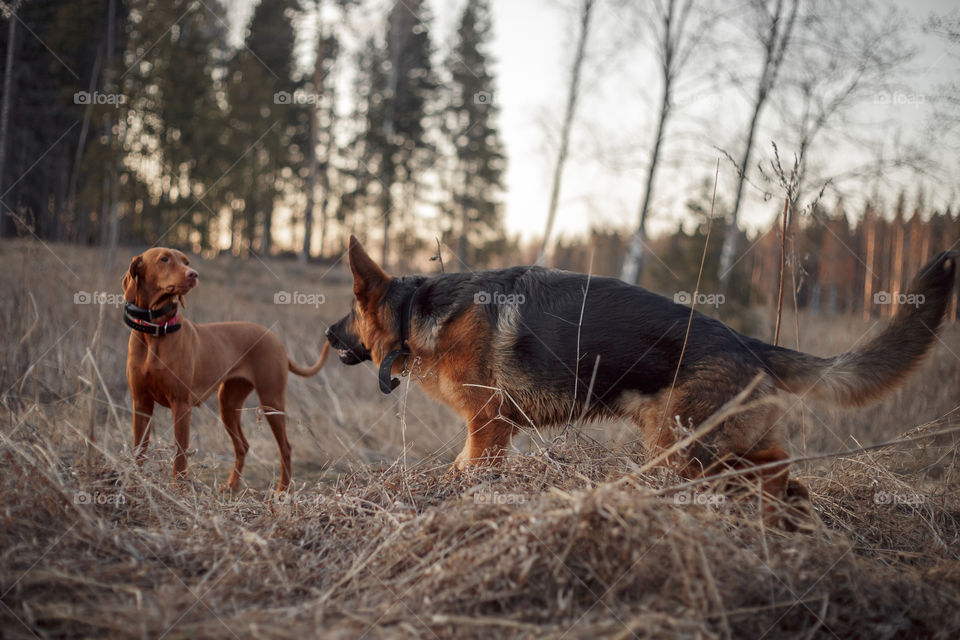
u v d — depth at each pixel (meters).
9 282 5.69
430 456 3.68
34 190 16.45
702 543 2.30
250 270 21.14
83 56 16.16
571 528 2.29
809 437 5.96
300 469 5.17
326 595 2.21
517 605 2.14
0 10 12.77
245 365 4.57
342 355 4.86
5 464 2.92
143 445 3.69
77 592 2.18
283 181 25.45
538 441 3.59
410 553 2.47
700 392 3.27
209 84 17.81
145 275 3.79
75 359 5.40
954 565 2.63
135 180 16.39
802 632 2.13
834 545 2.53
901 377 3.39
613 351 3.48
